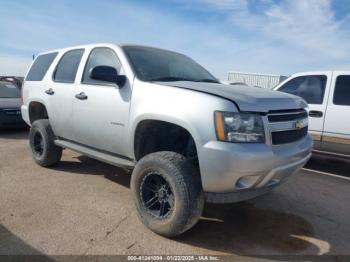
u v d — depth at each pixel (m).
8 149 6.70
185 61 4.51
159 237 3.16
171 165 2.99
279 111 3.05
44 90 4.98
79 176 4.89
